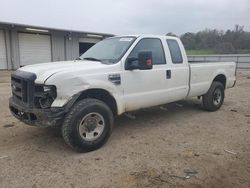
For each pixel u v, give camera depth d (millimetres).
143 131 5820
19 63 22578
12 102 4918
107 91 4887
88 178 3785
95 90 4793
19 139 5270
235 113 7449
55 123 4277
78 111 4410
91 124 4625
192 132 5785
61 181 3711
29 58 23203
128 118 6828
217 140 5305
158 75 5773
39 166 4141
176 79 6238
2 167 4105
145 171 3980
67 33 25422
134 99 5371
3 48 21500
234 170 4047
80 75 4504
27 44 22906
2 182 3676
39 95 4340
